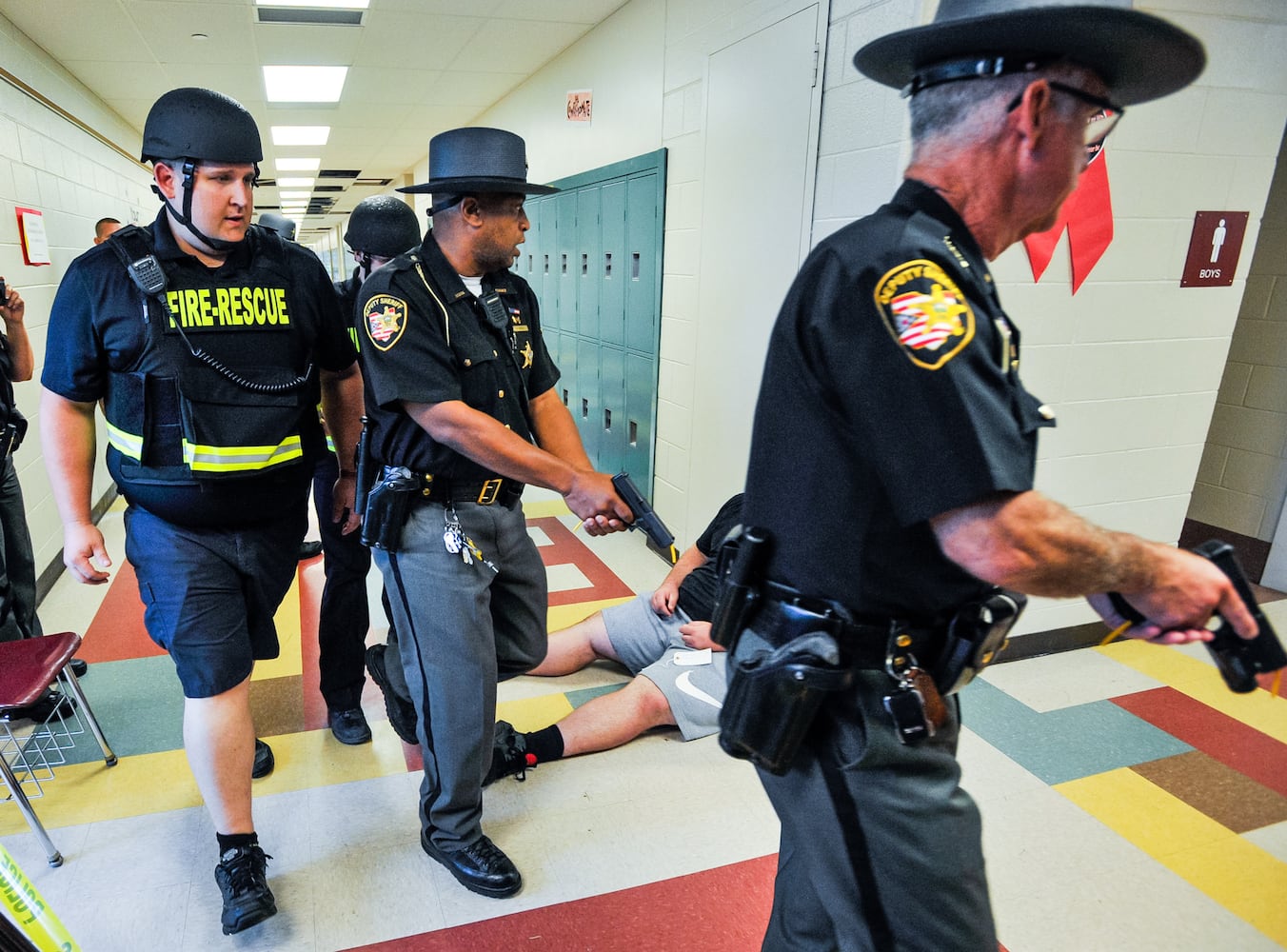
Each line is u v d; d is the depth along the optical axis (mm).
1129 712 2250
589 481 1428
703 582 2225
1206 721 2213
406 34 4184
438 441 1417
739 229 2830
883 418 732
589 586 3219
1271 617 2859
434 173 1454
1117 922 1526
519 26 4055
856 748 842
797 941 1089
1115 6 667
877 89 2117
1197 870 1663
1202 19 2170
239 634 1524
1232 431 3539
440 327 1421
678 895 1596
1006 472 693
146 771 1961
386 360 1365
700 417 3199
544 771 1973
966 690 2357
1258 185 2400
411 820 1809
